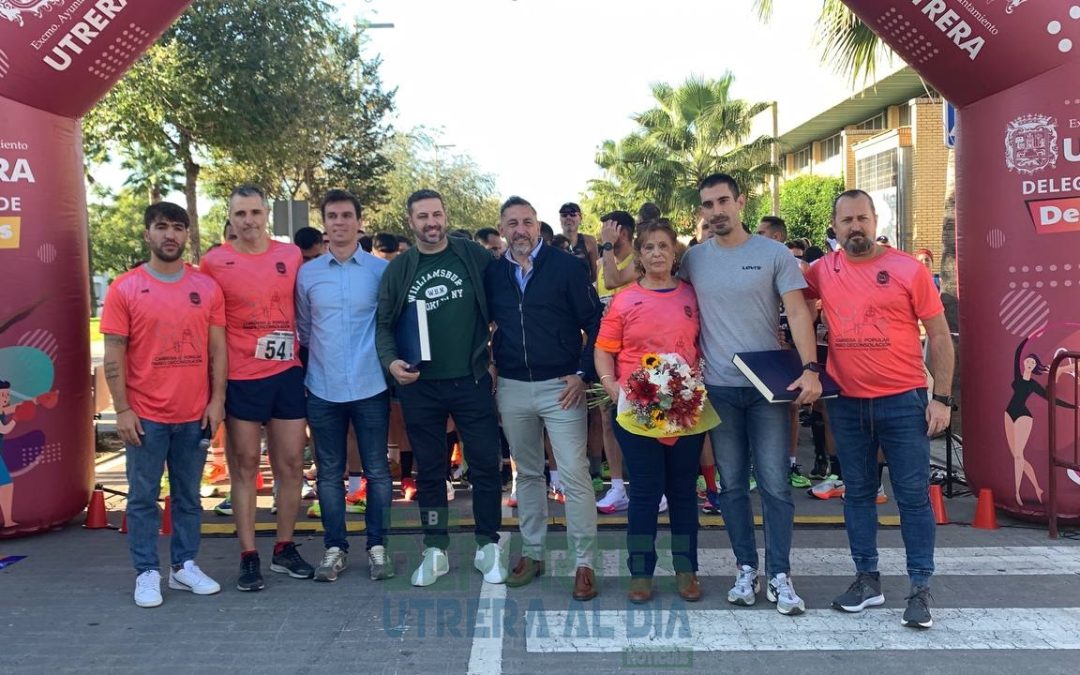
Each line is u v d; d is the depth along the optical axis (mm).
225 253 4762
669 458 4449
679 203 27875
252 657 3832
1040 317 5492
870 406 4180
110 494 7062
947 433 6492
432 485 4836
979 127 5688
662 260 4359
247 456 4750
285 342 4777
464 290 4730
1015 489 5660
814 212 25141
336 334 4836
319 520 6066
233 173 17047
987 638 3967
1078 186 5348
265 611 4383
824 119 26734
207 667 3734
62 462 5766
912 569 4152
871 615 4258
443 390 4734
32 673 3678
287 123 13305
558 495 6547
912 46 5699
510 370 4711
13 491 5551
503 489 7055
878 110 25266
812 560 5121
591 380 4703
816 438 7023
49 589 4730
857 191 4160
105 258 35500
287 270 4828
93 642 4004
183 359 4492
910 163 19875
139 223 35906
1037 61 5352
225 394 4711
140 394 4461
